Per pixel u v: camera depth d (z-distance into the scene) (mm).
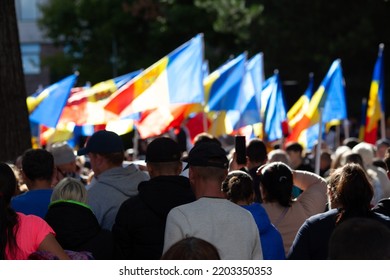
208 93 27781
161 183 11703
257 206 11992
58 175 17469
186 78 24109
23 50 120312
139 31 80438
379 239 6699
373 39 82062
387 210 11820
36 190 13266
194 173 10547
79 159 26094
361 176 11055
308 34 84438
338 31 85000
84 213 11812
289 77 86125
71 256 11102
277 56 84938
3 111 21719
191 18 77250
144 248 11562
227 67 26828
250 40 85438
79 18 85250
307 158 29859
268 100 28219
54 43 89375
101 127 28641
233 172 12328
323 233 11016
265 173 13555
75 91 31078
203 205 10281
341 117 30000
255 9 83312
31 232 10867
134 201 11719
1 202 10852
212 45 82125
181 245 6969
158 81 24000
